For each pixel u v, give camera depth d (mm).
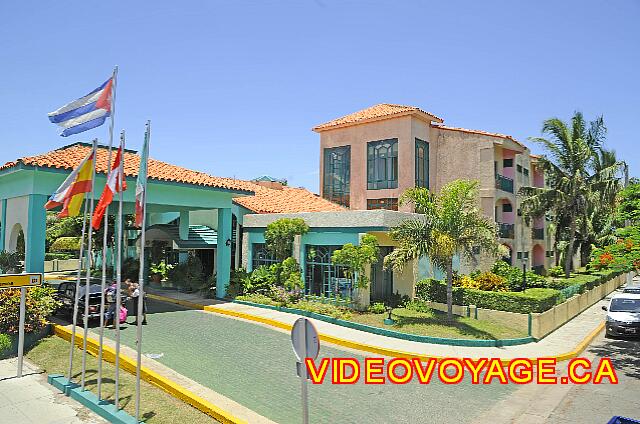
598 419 9352
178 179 18938
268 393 9898
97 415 8750
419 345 14148
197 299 21078
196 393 9445
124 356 11500
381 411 9320
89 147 20453
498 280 19844
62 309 16297
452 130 28391
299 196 29344
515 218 31391
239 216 23812
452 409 9617
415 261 19234
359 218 18438
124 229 28484
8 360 12219
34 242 15336
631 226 16922
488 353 13859
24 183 16031
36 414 8773
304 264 20234
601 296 28484
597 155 32812
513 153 31656
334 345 14398
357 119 27688
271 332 15406
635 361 14055
